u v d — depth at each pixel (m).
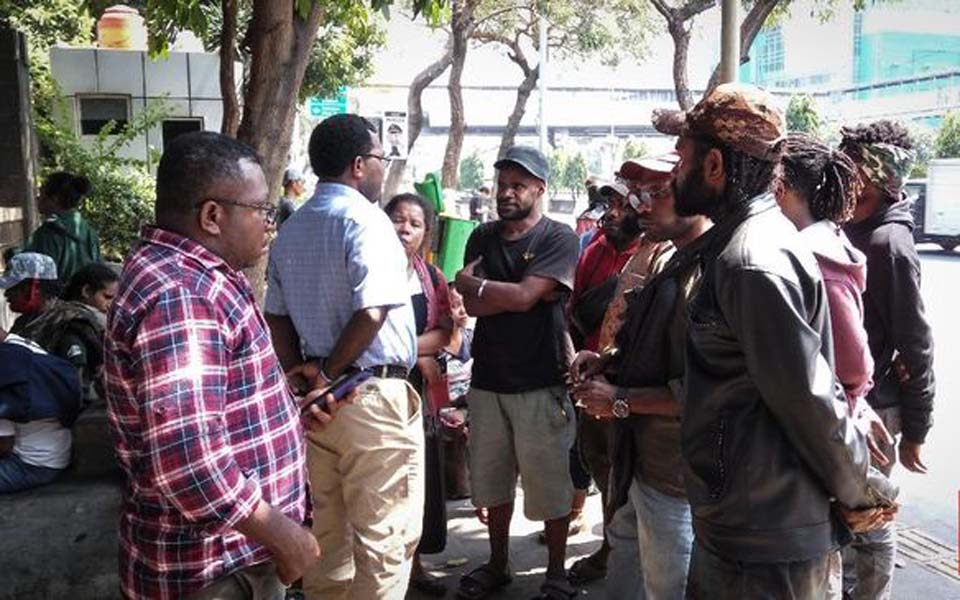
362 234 3.13
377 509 3.21
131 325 2.06
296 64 4.75
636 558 3.18
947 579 4.28
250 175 2.27
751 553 2.12
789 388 2.01
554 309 4.04
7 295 4.38
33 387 3.58
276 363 2.32
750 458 2.11
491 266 4.11
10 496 3.59
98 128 15.61
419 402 3.34
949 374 9.35
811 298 2.08
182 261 2.14
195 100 15.91
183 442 2.00
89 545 3.56
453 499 5.46
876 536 3.37
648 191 2.83
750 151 2.19
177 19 4.77
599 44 19.41
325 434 3.23
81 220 6.74
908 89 54.22
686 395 2.23
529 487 4.05
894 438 3.46
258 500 2.11
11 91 10.10
